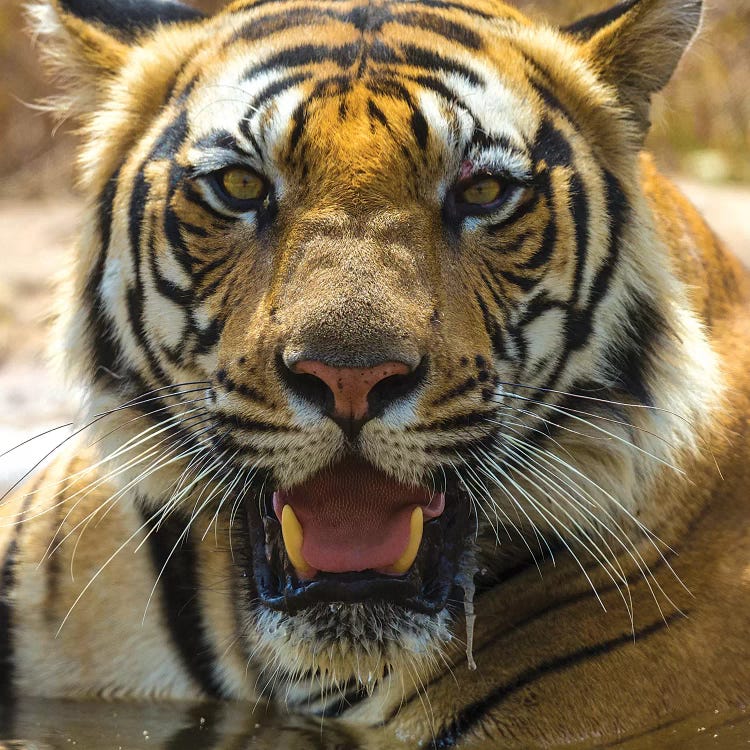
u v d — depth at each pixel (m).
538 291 6.09
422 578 5.91
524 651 6.47
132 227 6.33
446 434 5.59
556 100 6.39
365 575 5.64
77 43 6.85
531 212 6.05
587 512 6.40
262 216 5.90
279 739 6.38
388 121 5.80
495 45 6.45
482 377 5.76
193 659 7.01
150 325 6.27
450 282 5.77
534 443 6.24
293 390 5.41
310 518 5.70
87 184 6.75
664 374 6.52
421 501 5.83
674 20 6.62
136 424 6.46
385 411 5.37
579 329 6.25
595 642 6.45
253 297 5.77
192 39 6.67
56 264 15.59
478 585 6.67
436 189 5.84
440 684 6.45
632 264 6.46
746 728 6.20
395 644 5.69
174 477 6.41
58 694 7.16
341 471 5.72
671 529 6.67
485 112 6.01
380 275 5.48
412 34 6.31
